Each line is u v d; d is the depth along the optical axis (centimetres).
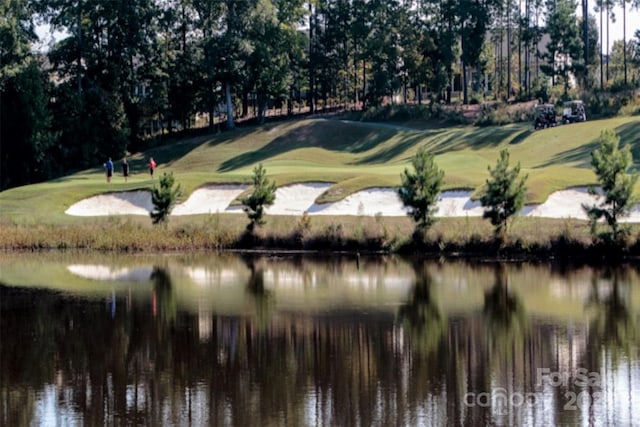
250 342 2667
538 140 7888
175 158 9519
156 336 2752
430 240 4428
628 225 4184
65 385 2270
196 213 5500
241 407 2089
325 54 11431
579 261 4072
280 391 2203
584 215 4866
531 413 2041
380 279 3734
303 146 9494
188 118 10738
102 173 8950
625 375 2305
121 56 9619
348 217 5053
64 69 9669
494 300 3244
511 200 4272
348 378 2302
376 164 8469
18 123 8650
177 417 2030
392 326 2852
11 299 3381
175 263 4328
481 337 2705
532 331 2766
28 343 2688
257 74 10319
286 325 2881
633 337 2678
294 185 5703
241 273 3966
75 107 9231
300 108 12225
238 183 5906
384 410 2059
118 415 2048
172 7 10312
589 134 7619
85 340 2719
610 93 9944
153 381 2295
